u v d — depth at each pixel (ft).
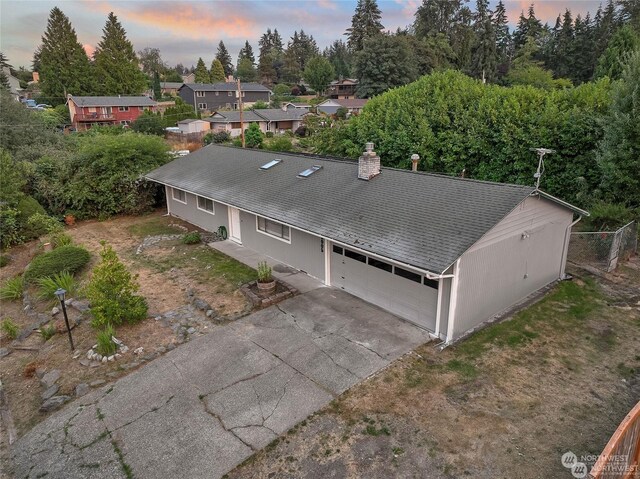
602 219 46.50
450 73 73.15
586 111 52.31
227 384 26.43
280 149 127.75
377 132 71.10
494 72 198.18
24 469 21.07
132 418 23.91
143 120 162.91
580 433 21.49
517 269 34.83
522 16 262.47
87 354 30.60
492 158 59.47
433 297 31.01
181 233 60.70
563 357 28.37
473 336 31.14
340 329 32.50
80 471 20.57
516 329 32.01
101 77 226.99
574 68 188.75
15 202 61.31
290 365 28.09
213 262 47.91
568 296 37.37
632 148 45.70
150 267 47.24
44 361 30.66
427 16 239.30
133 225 66.33
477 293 31.32
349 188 42.78
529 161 56.18
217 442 21.83
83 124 187.52
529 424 22.17
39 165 70.85
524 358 28.27
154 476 19.98
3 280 48.83
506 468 19.43
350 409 23.72
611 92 49.67
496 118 58.70
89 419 24.06
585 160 51.88
